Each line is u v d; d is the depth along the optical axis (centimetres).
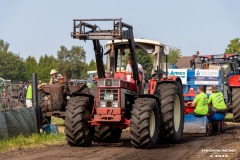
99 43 2281
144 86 2445
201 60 4394
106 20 2098
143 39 2442
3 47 17050
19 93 5666
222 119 3128
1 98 5281
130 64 2348
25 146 2275
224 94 3997
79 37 2119
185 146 2303
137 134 2112
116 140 2538
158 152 2059
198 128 2906
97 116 2198
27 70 13262
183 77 3812
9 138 2500
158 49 2445
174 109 2491
